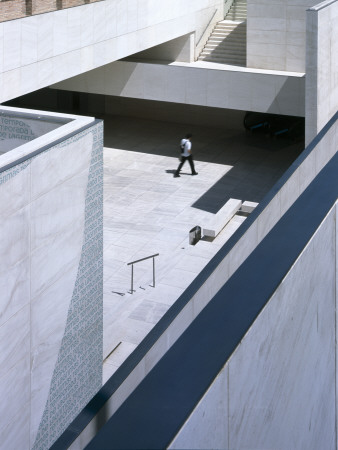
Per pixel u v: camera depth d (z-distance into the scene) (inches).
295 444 130.3
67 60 992.2
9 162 429.1
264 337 110.3
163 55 1299.2
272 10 1175.6
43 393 497.7
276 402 118.6
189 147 1155.9
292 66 1187.9
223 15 1363.2
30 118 525.3
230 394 99.5
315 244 134.8
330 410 159.8
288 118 1362.0
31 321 469.4
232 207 991.6
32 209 451.5
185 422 87.1
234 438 102.5
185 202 1074.7
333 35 1016.2
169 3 1205.1
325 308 149.6
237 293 112.0
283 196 516.4
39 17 919.0
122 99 1478.8
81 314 532.7
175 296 779.4
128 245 931.3
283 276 117.1
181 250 918.4
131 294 798.5
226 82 1197.1
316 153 579.5
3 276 433.1
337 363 167.8
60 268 494.3
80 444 226.5
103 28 1059.9
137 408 87.7
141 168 1209.4
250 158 1261.1
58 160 471.2
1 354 443.2
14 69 890.1
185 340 100.3
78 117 514.9
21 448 481.4
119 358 669.9
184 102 1237.1
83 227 514.6
